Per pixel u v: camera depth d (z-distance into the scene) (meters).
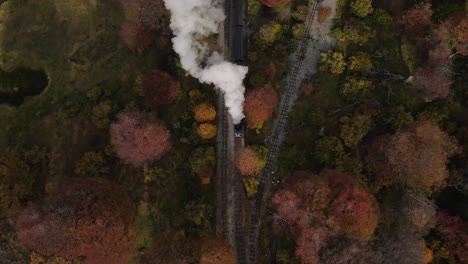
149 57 55.78
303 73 56.03
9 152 52.69
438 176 48.22
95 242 43.78
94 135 53.34
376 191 51.78
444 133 51.09
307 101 55.38
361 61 53.75
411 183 49.22
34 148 52.84
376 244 46.22
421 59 54.75
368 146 52.19
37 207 45.00
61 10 57.00
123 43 56.28
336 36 55.28
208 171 52.44
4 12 57.84
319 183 46.19
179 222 51.69
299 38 55.75
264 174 53.97
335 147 52.41
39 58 56.66
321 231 44.91
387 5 56.62
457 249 48.88
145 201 51.97
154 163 52.72
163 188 52.62
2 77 57.03
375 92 55.06
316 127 54.50
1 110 55.66
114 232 44.16
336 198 45.22
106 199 45.34
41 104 55.38
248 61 55.59
